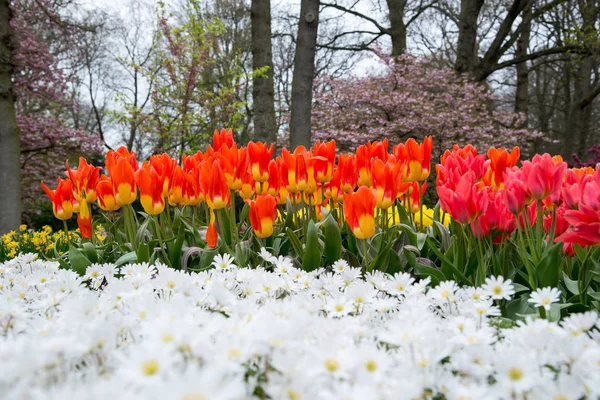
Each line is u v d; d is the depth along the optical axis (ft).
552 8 53.21
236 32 64.49
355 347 3.26
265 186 9.84
